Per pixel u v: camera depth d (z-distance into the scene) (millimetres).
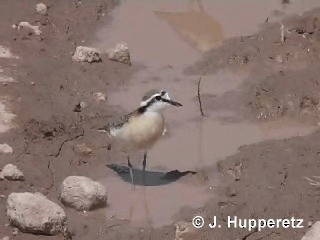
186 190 12867
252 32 18453
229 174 13188
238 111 15438
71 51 17375
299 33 18047
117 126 12773
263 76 16547
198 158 13867
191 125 14961
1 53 16859
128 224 11891
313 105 15508
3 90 15305
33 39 17656
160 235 11555
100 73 16516
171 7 19922
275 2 20031
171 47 17922
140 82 16406
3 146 13445
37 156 13414
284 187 12688
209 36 18438
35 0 19469
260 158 13484
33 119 14344
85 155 13617
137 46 17922
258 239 11523
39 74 16125
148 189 12883
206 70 16938
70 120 14555
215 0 20281
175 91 16125
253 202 12312
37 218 11078
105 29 18625
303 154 13578
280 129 14891
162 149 14141
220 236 11508
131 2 20047
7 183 12531
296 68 16891
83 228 11641
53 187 12680
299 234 11570
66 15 19000
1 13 18734
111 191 12773
